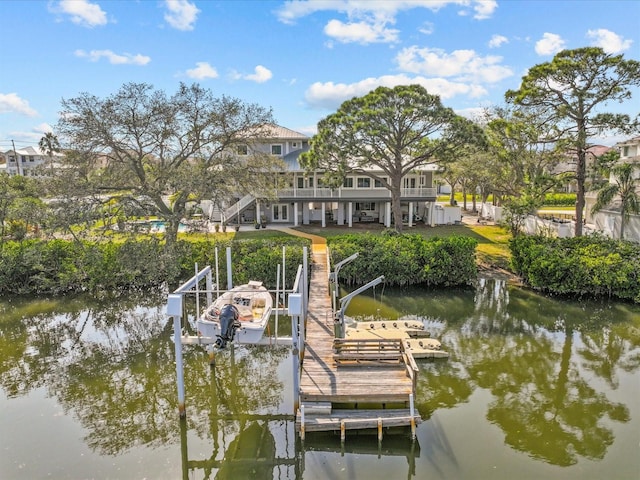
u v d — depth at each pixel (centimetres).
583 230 2775
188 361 1380
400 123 2478
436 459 879
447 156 2480
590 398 1106
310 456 902
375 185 3447
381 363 1106
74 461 905
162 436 999
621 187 2402
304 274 1525
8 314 1820
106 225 1839
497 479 821
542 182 2434
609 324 1609
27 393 1185
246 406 1127
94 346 1503
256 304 1311
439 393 1128
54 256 2094
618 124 2169
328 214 3675
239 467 900
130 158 1995
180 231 2902
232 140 2128
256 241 2245
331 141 2448
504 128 2591
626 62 2080
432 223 3419
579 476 827
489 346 1426
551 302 1852
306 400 972
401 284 2095
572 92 2239
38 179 2144
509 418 1016
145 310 1861
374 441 932
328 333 1329
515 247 2178
